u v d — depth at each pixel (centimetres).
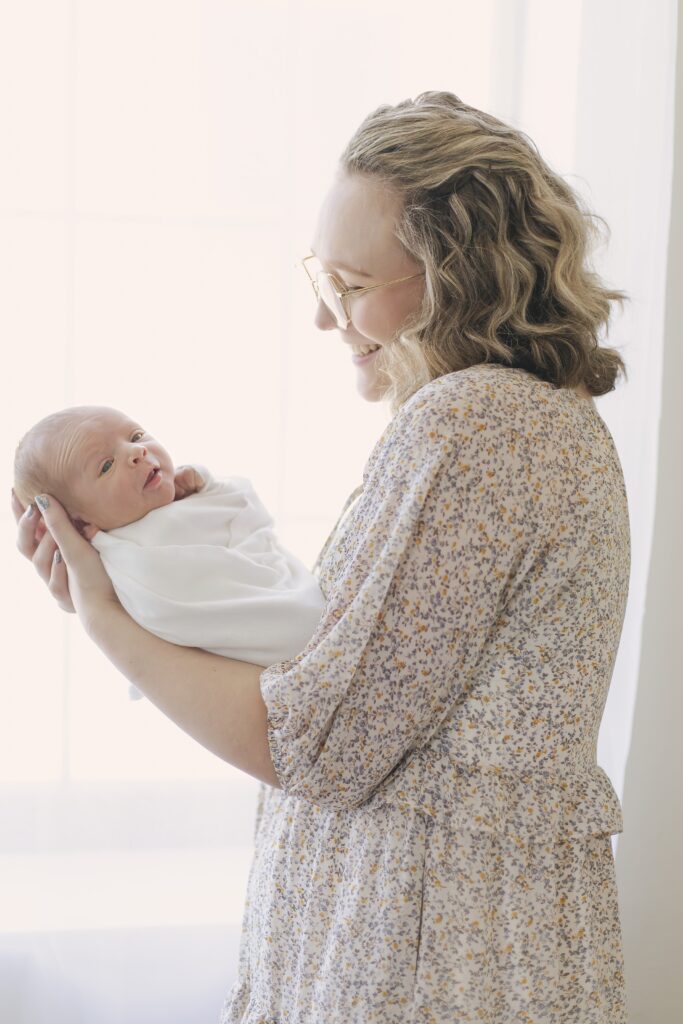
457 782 100
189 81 173
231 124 175
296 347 182
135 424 125
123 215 174
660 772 185
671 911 189
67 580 118
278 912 111
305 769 95
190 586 110
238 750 98
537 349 104
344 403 184
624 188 174
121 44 170
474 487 94
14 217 170
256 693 99
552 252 106
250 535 124
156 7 170
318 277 120
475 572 94
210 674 102
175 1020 189
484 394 97
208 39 172
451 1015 99
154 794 185
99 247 174
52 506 115
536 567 99
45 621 179
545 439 99
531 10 177
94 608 110
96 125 171
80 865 185
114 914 186
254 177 177
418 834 100
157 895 187
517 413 98
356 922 101
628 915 189
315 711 93
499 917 101
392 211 107
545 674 100
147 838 186
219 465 182
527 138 113
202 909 188
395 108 115
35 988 185
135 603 108
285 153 177
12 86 168
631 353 175
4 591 177
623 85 172
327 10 175
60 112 170
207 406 180
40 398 175
